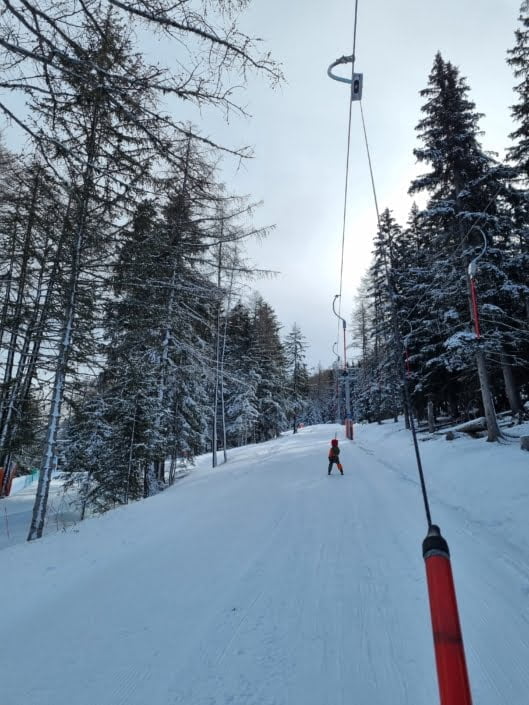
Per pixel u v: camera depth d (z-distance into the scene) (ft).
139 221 26.03
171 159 13.50
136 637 10.85
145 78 11.62
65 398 32.27
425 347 59.98
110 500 43.65
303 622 11.16
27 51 9.93
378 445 64.59
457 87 46.83
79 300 30.53
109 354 33.60
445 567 4.99
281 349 137.59
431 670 8.73
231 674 9.02
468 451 37.58
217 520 23.48
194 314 52.21
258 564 15.83
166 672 9.22
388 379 89.40
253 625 11.14
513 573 14.02
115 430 43.47
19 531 39.45
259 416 106.52
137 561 17.04
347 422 87.15
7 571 16.76
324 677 8.73
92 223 27.45
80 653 10.20
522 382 59.00
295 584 13.71
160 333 44.57
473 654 9.51
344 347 86.84
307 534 19.57
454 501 25.25
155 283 33.63
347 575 14.21
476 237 44.55
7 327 31.14
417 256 64.59
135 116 12.27
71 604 13.17
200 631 10.99
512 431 42.93
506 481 24.71
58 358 29.53
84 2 10.42
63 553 18.88
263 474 42.24
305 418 262.67
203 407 60.44
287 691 8.32
